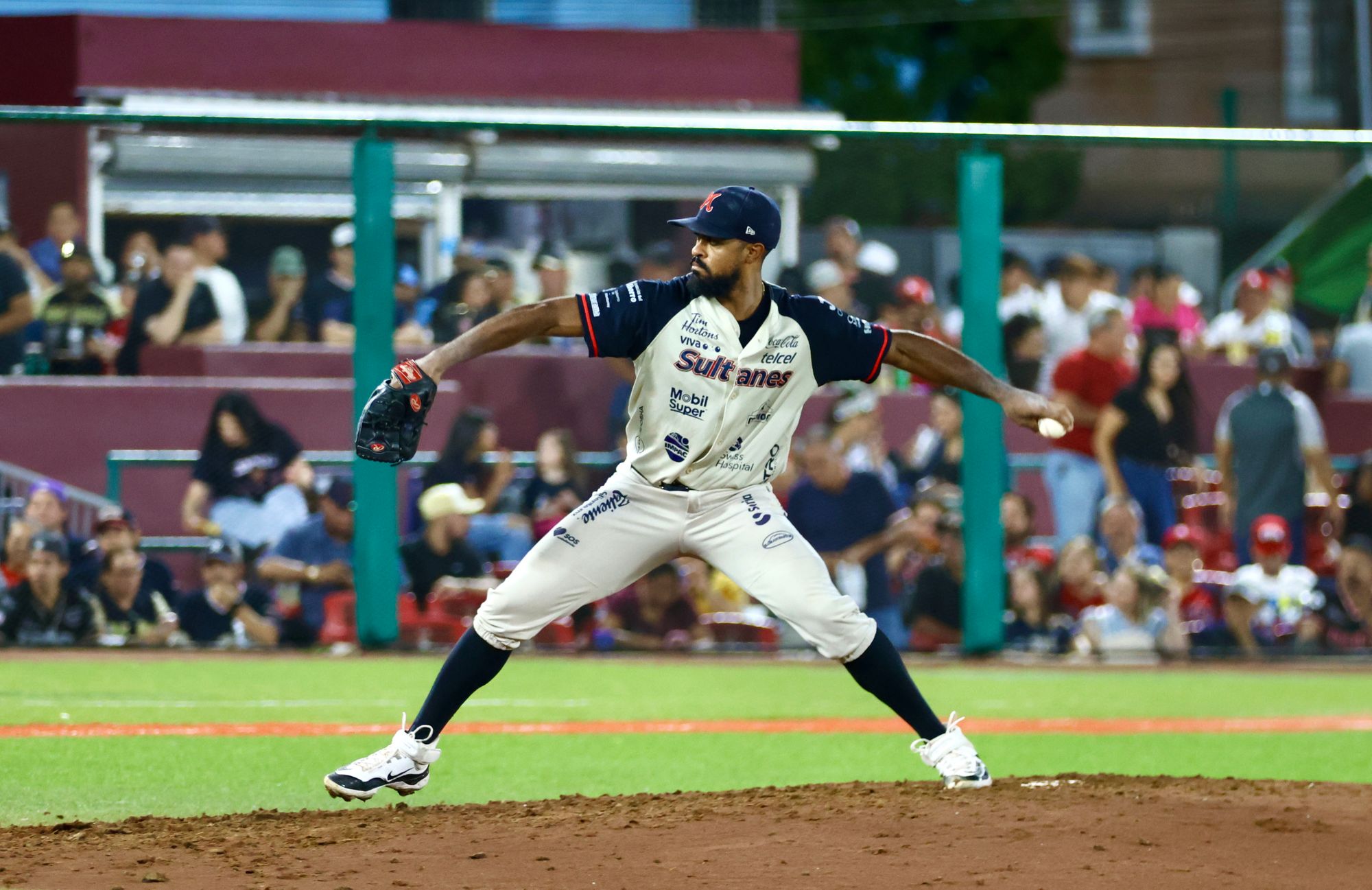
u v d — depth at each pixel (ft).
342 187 128.98
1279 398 128.26
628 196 136.15
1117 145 121.29
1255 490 127.85
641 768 76.02
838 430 124.47
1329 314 131.23
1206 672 121.08
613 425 124.77
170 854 50.34
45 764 73.67
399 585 120.57
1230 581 127.24
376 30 207.72
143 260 122.72
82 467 119.24
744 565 57.88
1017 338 127.03
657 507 57.41
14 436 118.32
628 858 49.65
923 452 125.80
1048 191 134.10
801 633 58.70
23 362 119.44
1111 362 126.52
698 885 46.09
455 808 59.47
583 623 125.08
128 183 123.13
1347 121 323.16
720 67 217.15
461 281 125.39
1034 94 355.15
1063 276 128.47
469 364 122.52
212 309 123.34
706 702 100.42
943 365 58.65
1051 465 126.11
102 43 195.83
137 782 69.46
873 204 137.59
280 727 86.43
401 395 53.11
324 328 125.90
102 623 118.83
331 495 121.70
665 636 125.39
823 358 57.67
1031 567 125.70
